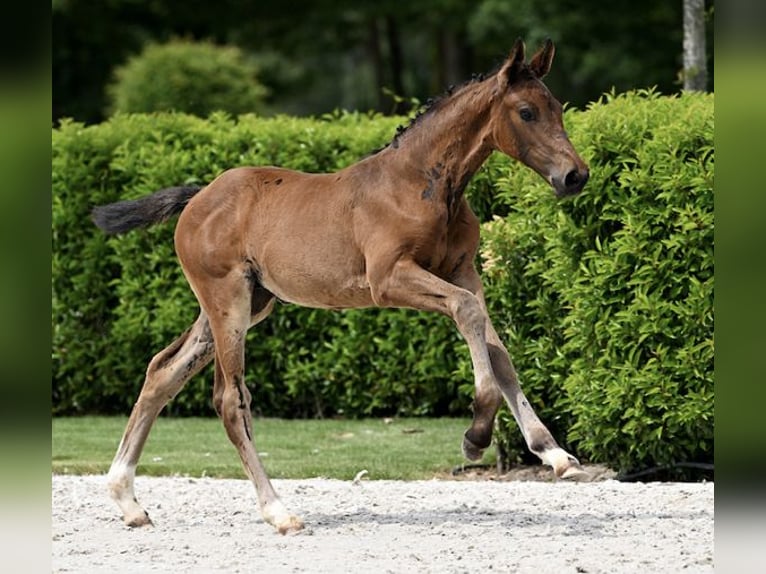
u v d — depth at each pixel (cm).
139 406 1096
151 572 873
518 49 973
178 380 1098
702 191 1280
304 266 1030
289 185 1064
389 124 1697
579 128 1367
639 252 1299
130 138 1784
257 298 1095
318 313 1722
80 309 1800
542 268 1391
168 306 1744
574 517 1073
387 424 1680
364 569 866
